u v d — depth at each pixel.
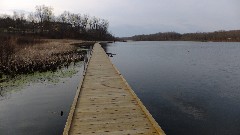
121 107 10.03
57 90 15.84
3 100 13.46
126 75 24.47
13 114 11.29
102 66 22.03
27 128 9.77
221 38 148.88
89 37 114.69
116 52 56.66
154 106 13.84
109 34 156.38
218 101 14.98
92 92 12.56
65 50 36.66
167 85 19.61
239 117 12.18
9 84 17.08
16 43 35.09
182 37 183.25
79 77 20.12
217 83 20.61
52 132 9.45
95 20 136.62
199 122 11.48
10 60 21.48
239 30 162.12
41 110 11.90
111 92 12.54
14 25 84.69
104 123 8.31
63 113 11.51
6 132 9.38
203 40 157.25
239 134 10.26
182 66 32.34
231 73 26.48
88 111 9.55
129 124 8.22
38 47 35.91
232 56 49.16
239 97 15.95
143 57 44.72
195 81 21.44
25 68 20.95
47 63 23.61
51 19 111.75
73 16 122.75
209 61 39.28
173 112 12.84
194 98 15.65
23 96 14.28
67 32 101.12
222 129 10.73
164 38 190.88
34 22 97.81
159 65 33.09
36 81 18.30
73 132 7.61
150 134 7.45
